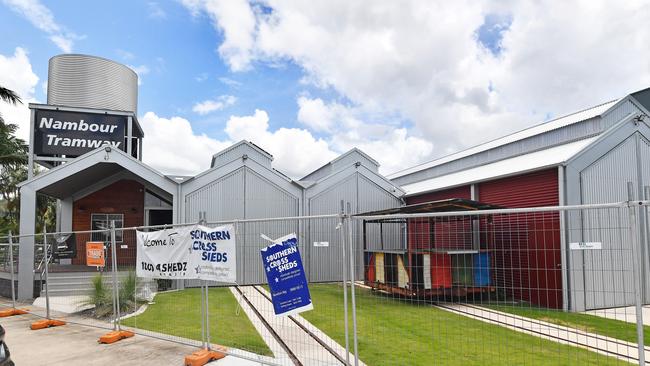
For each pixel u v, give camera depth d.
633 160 12.68
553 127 15.85
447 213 4.86
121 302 10.64
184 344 7.26
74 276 14.20
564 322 8.83
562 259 11.26
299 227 17.67
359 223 18.27
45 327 8.98
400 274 12.01
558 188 11.86
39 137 16.89
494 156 19.16
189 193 16.58
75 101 21.72
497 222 13.76
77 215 19.97
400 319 9.41
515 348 7.02
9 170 29.61
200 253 6.73
